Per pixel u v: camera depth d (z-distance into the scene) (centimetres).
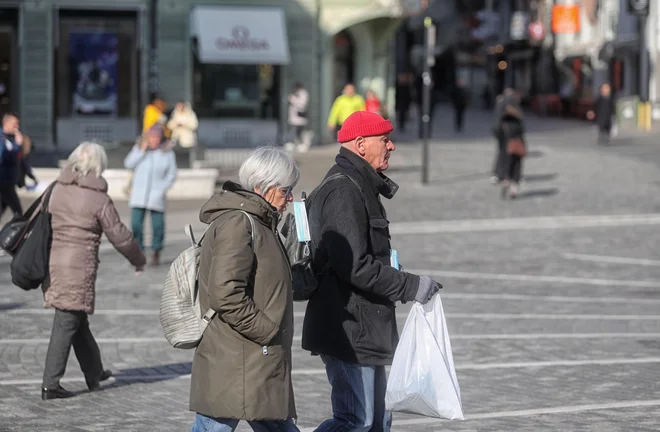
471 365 3250
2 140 5747
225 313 1781
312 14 12531
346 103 9894
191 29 12156
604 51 17875
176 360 3334
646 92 16175
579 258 5516
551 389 2950
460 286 4722
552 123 18388
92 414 2691
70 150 12038
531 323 3928
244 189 1867
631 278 4944
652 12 16300
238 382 1809
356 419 1973
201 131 12300
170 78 12281
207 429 1844
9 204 5850
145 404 2802
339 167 1984
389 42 13738
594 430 2514
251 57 12088
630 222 6850
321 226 1958
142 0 12094
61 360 2844
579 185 8769
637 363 3278
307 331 1988
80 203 2831
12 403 2797
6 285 4659
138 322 3894
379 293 1930
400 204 7619
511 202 7756
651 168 10012
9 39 12019
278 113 12519
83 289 2836
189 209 7294
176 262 1870
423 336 1969
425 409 1964
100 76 12138
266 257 1827
